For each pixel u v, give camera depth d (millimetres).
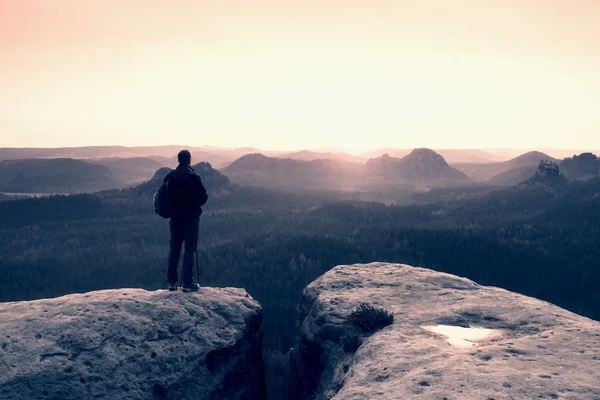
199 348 10867
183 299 12109
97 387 9203
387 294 13047
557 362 7582
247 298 13461
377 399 6859
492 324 10336
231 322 12031
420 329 10070
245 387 11766
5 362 8906
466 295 12656
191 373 10430
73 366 9258
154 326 10852
